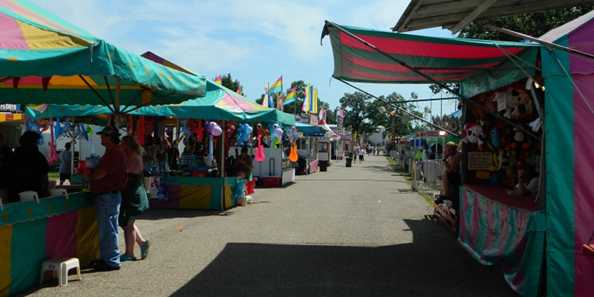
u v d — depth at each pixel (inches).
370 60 280.4
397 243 351.3
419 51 244.7
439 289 240.2
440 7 238.1
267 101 942.4
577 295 204.1
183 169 565.9
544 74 210.1
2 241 212.7
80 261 268.8
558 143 207.5
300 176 1147.9
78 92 354.0
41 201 235.1
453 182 407.5
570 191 205.9
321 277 259.4
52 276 245.3
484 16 278.1
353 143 2514.8
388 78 346.3
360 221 450.3
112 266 268.1
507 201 261.4
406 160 1482.5
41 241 237.3
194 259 295.4
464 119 370.6
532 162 309.4
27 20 194.1
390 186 856.9
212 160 591.5
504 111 301.3
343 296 227.6
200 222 434.0
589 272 203.3
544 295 214.1
